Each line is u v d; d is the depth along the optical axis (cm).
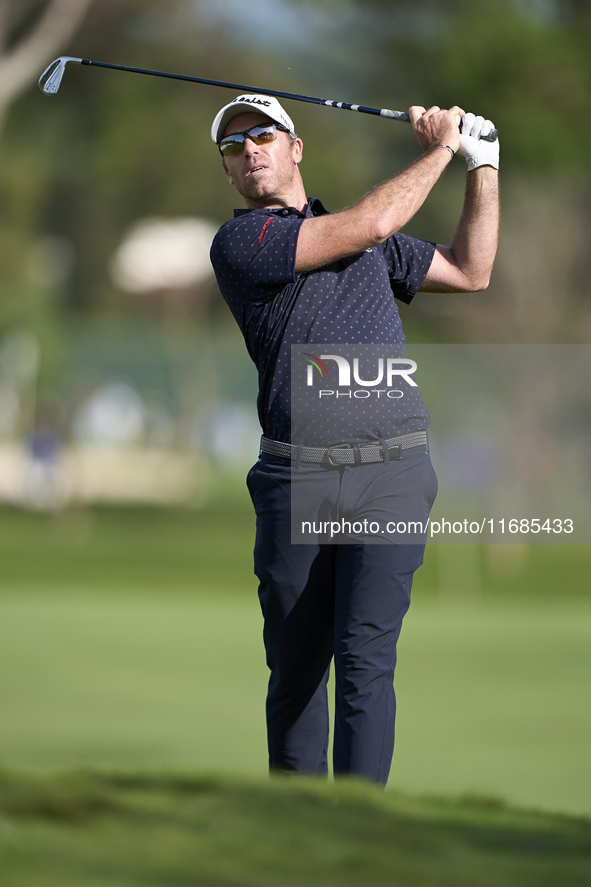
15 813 537
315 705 1130
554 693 2256
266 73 9144
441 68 7200
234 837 526
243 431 13450
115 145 10062
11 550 6912
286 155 1191
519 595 5369
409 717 1995
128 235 12119
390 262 1234
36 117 10231
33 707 1991
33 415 10894
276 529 1095
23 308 10850
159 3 9062
